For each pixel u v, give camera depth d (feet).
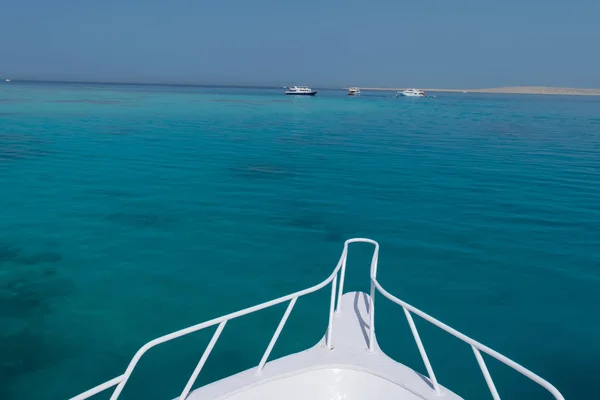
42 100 180.55
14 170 53.36
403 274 28.55
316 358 11.52
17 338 20.80
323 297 25.34
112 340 20.93
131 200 42.91
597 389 18.39
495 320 23.40
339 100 285.02
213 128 100.78
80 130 88.99
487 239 34.58
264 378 10.80
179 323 22.50
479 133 104.42
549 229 36.96
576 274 28.68
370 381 10.98
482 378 19.04
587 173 59.00
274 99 273.33
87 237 33.30
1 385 17.81
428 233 35.83
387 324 22.94
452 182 53.16
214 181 51.31
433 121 136.36
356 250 32.27
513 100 390.01
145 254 30.60
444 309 24.43
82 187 46.93
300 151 73.15
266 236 34.63
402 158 68.80
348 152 73.31
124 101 193.36
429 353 20.68
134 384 18.13
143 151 68.39
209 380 18.52
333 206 42.83
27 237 33.01
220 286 26.50
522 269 29.40
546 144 86.74
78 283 26.27
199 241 33.17
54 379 18.26
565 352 20.80
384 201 44.78
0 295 24.62
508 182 53.42
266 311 23.66
